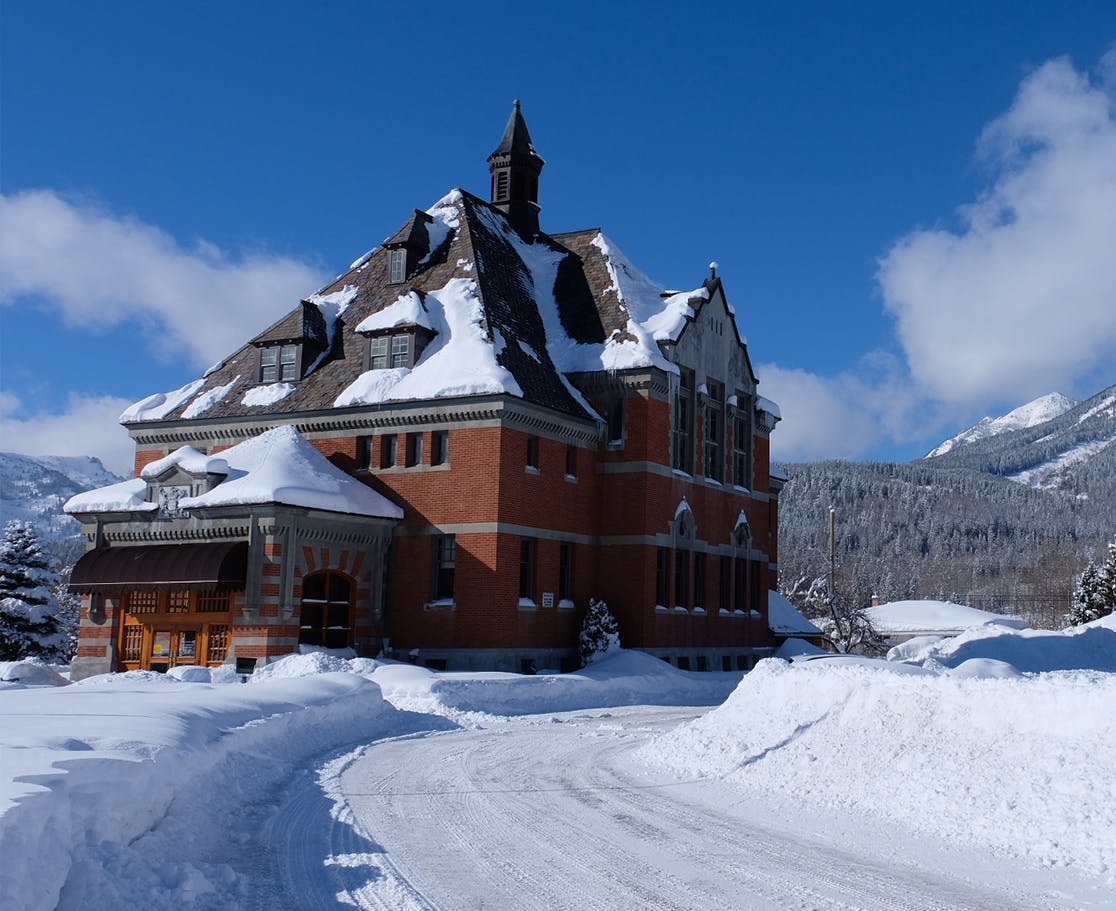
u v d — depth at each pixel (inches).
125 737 494.9
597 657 1470.2
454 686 1148.5
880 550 7736.2
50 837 313.9
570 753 775.7
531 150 1940.2
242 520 1337.4
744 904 362.3
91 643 1443.2
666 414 1596.9
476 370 1425.9
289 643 1320.1
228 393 1647.4
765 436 1910.7
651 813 531.5
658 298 1748.3
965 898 370.3
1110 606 3095.5
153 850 397.1
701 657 1664.6
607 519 1566.2
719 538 1736.0
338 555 1390.3
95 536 1437.0
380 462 1480.1
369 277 1729.8
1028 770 493.7
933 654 1530.5
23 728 508.4
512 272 1737.2
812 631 2016.5
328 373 1589.6
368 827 492.1
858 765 578.6
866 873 406.9
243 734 661.9
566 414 1498.5
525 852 441.7
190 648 1397.6
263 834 473.4
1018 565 7111.2
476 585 1393.9
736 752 666.2
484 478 1405.0
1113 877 395.2
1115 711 489.7
